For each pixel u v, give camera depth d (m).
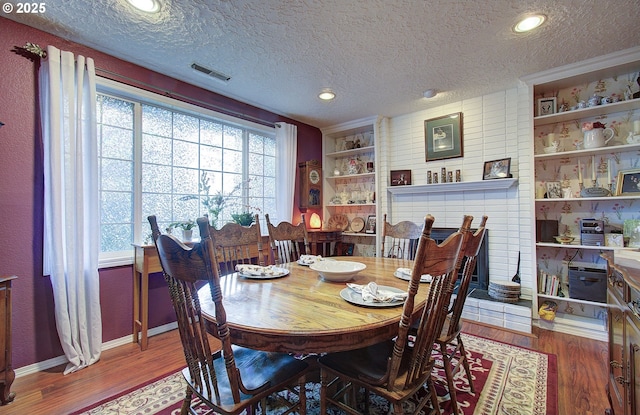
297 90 3.07
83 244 2.12
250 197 3.59
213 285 0.95
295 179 4.03
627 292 1.19
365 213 4.34
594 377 1.91
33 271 2.02
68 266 2.04
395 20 1.93
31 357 2.00
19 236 1.98
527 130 2.86
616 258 1.45
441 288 1.13
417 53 2.35
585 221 2.59
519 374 1.95
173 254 1.01
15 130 1.96
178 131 2.94
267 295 1.44
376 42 2.19
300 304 1.31
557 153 2.68
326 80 2.84
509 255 3.07
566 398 1.70
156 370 2.04
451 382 1.51
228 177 3.37
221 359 1.37
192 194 3.04
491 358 2.18
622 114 2.61
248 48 2.27
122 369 2.05
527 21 1.94
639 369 1.04
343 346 1.05
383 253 3.03
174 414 1.58
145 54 2.36
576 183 2.80
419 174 3.73
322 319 1.14
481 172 3.25
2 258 1.92
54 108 2.00
